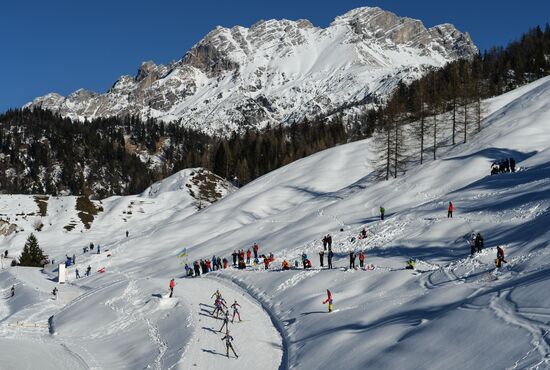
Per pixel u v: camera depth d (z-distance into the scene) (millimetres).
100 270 74500
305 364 28594
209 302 43562
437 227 49125
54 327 46062
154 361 33938
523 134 77938
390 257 45594
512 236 39719
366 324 30969
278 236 66875
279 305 40719
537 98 91500
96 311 46875
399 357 24391
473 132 89938
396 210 64312
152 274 67062
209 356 32781
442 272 36312
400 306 31969
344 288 39594
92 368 35062
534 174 56625
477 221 47531
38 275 78188
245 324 38031
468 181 67375
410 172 77188
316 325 33906
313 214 71750
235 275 51844
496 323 23422
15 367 35094
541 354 19766
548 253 31719
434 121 91125
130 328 41875
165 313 42688
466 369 21203
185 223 91562
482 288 29734
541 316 22438
